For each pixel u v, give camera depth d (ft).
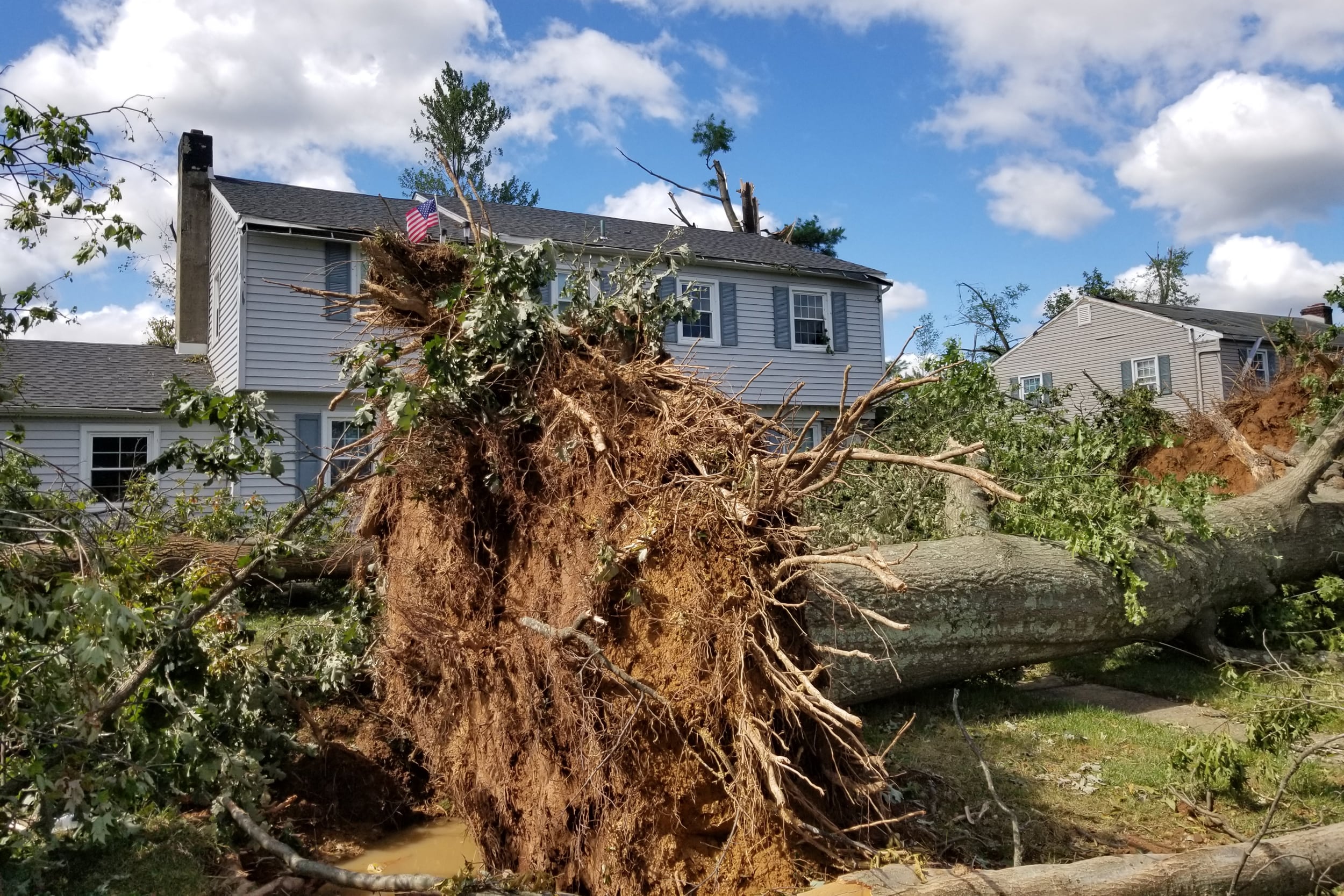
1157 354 80.64
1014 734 18.02
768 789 9.88
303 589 28.04
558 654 10.80
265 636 20.42
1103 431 31.83
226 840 12.71
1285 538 25.53
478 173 96.89
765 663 10.01
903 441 27.89
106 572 11.78
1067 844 12.66
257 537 14.70
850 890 9.02
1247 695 20.83
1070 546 21.58
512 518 13.19
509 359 13.50
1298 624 24.97
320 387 46.60
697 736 10.01
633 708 9.94
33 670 10.91
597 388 12.51
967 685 21.72
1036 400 34.86
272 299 45.55
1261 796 14.53
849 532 23.22
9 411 40.55
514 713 12.00
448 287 14.35
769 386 58.39
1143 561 22.16
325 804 14.82
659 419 12.12
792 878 9.43
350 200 55.01
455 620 13.65
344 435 16.22
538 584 12.07
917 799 13.58
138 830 12.31
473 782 13.15
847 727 10.16
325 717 16.92
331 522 21.02
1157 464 38.75
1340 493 29.25
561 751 10.94
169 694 12.18
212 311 53.57
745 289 57.88
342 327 47.01
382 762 15.85
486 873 10.55
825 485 11.18
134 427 45.55
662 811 9.89
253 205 47.39
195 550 26.03
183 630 12.50
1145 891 9.84
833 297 61.16
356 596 18.79
